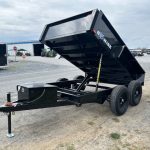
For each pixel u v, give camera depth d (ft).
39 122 16.62
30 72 54.34
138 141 13.26
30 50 184.96
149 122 16.57
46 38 20.06
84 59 21.42
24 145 12.77
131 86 19.93
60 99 16.35
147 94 25.89
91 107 20.61
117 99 17.37
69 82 22.99
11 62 93.86
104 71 22.22
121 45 18.45
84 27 15.83
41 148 12.39
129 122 16.55
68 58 23.31
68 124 16.17
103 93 18.26
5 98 23.99
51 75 47.01
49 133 14.51
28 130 15.02
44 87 14.78
